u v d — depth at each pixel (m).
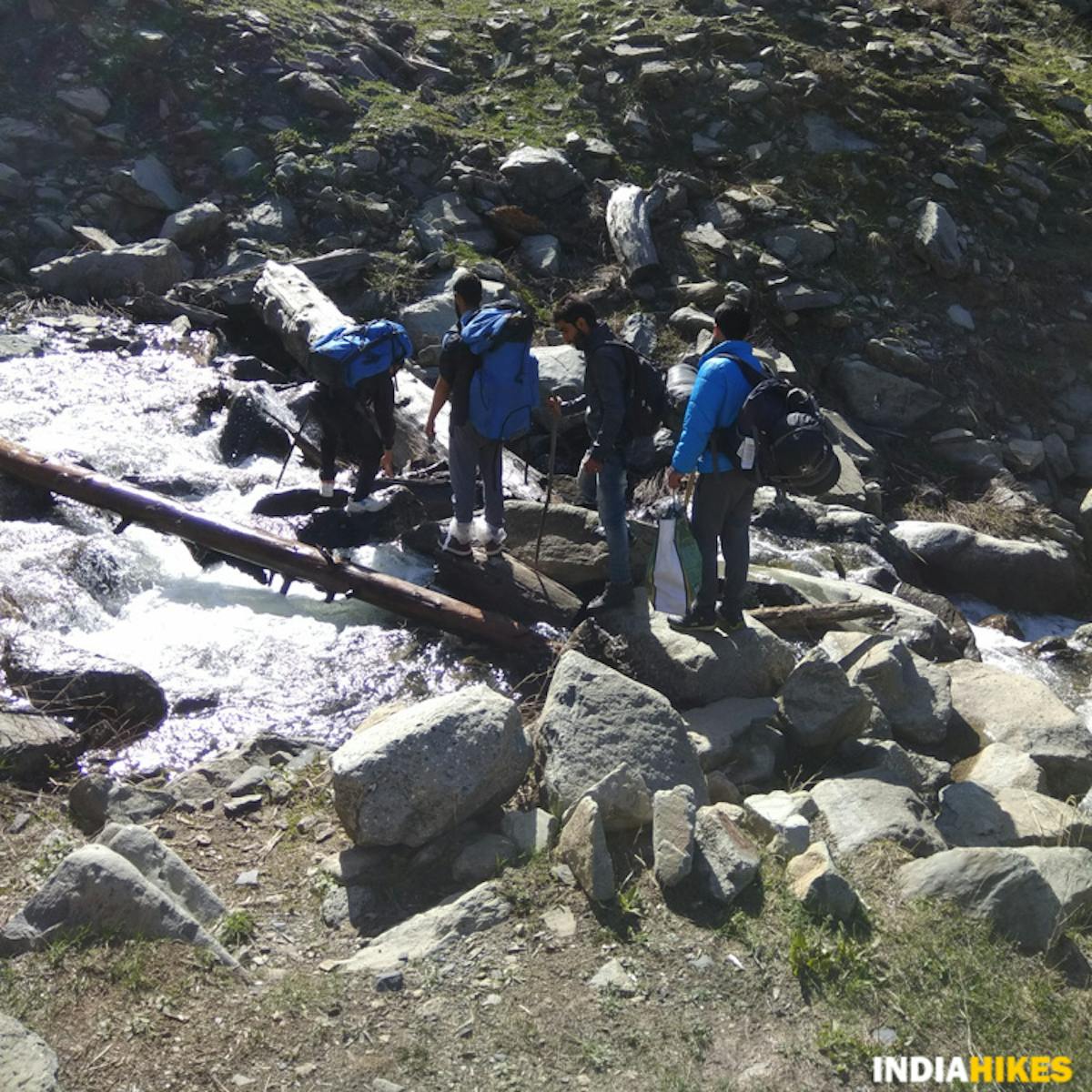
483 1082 3.71
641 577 6.98
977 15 17.03
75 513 7.32
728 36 14.19
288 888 4.64
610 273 11.88
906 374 11.73
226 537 6.73
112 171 11.72
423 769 4.68
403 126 12.70
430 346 10.63
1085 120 14.91
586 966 4.15
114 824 4.59
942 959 4.19
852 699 5.57
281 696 6.06
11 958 4.06
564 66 14.09
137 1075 3.70
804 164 13.21
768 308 11.95
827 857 4.47
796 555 8.18
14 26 12.61
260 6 13.75
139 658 6.25
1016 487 11.02
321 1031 3.88
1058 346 12.56
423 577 7.14
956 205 13.17
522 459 9.66
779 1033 3.91
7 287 10.63
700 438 5.63
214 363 10.02
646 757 4.96
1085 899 4.48
